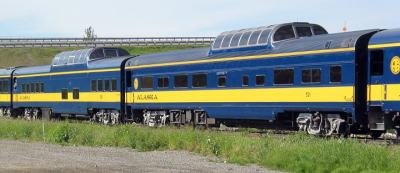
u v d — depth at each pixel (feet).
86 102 122.31
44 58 263.70
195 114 97.19
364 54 72.54
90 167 56.29
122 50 127.44
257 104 85.25
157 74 104.06
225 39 91.81
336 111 74.95
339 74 73.77
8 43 271.49
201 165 57.62
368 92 71.87
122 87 112.57
